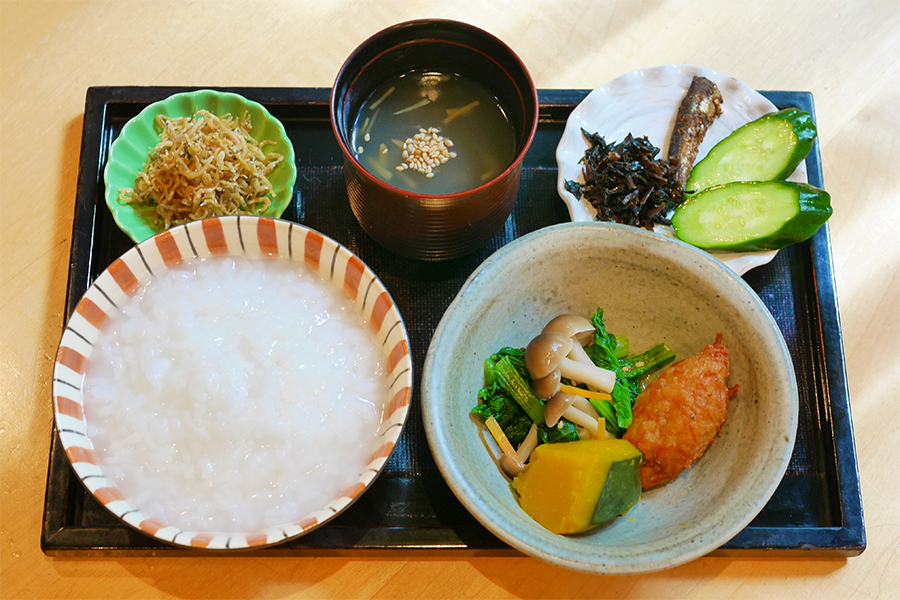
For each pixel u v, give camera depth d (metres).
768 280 0.52
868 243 0.55
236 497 0.45
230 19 0.59
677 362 0.48
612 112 0.55
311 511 0.45
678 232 0.52
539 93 0.55
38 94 0.57
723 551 0.48
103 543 0.47
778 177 0.53
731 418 0.47
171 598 0.48
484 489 0.43
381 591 0.48
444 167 0.49
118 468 0.46
